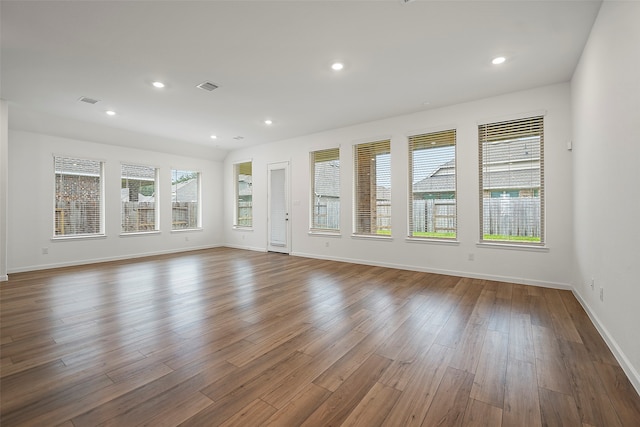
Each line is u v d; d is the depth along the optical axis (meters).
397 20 2.53
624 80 1.96
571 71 3.48
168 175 7.15
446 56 3.12
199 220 7.82
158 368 1.98
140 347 2.28
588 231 2.92
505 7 2.36
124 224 6.39
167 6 2.32
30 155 5.13
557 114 3.80
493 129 4.27
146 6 2.32
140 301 3.41
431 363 2.05
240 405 1.60
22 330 2.59
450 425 1.45
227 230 8.26
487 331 2.57
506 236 4.22
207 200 7.96
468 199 4.45
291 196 6.74
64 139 5.50
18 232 5.01
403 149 5.06
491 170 4.31
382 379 1.85
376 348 2.27
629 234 1.91
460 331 2.57
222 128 5.83
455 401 1.64
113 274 4.82
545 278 3.93
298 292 3.77
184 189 7.54
